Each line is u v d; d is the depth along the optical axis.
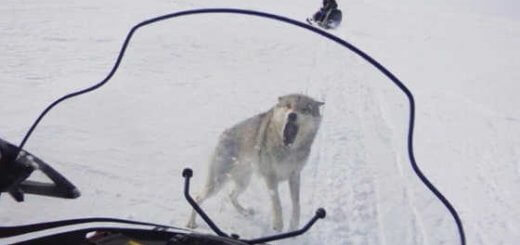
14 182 1.83
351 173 6.10
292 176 4.28
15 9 15.59
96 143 5.84
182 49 13.20
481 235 5.18
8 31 12.20
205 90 9.43
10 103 6.97
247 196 4.26
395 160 7.07
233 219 3.99
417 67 16.05
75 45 11.84
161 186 4.83
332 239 4.21
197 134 6.74
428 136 8.98
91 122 6.58
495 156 8.42
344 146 7.19
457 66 17.06
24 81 8.27
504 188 6.90
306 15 23.69
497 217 5.80
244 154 4.22
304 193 5.14
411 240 4.59
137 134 6.39
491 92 13.88
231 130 4.35
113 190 4.61
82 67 9.84
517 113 11.85
